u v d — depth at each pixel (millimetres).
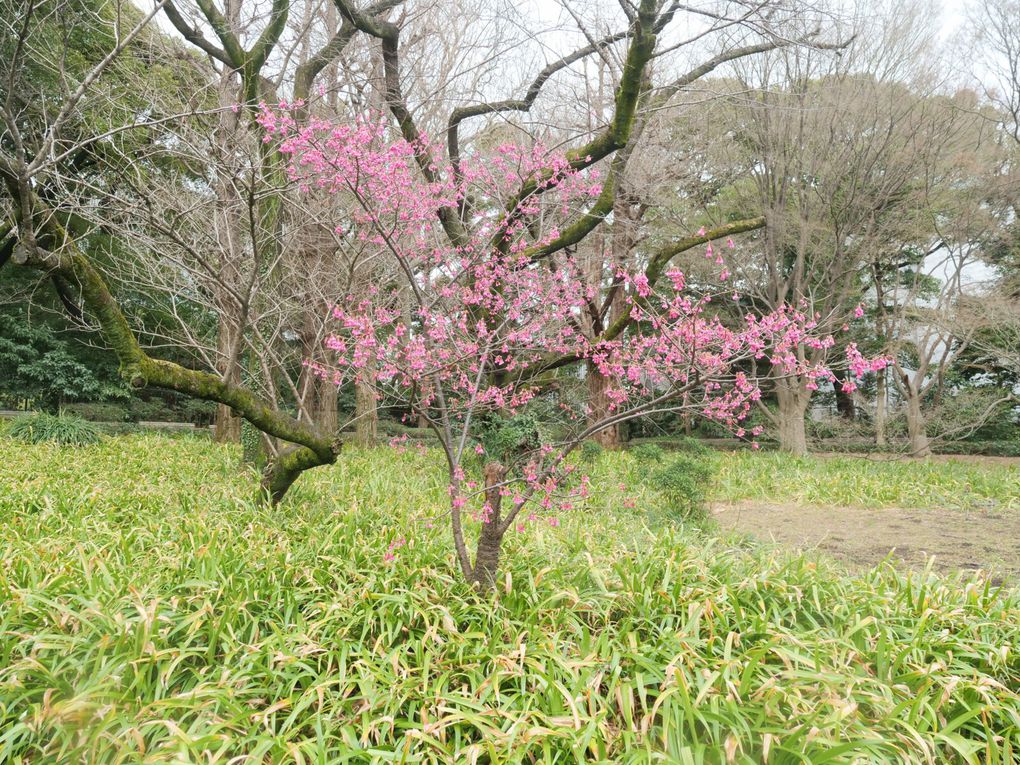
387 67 7543
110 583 3207
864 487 9477
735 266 14094
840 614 3398
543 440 8547
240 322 4602
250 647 2865
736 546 4957
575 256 11797
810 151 13305
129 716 2422
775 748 2434
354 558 3951
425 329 5105
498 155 7410
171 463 8812
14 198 4031
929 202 13094
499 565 3979
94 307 3816
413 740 2461
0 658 2684
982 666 3088
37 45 6008
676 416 20719
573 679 2695
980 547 6492
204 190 6953
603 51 7723
